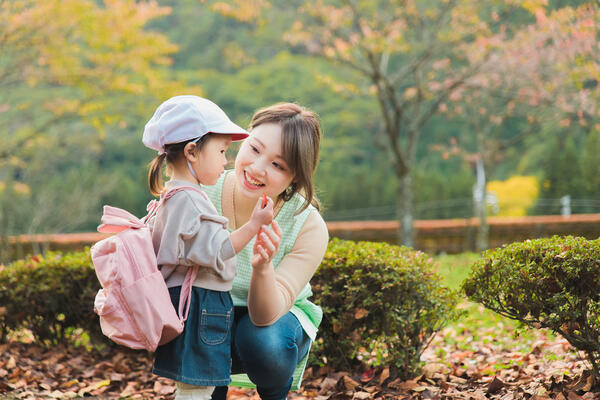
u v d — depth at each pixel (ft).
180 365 7.15
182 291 7.21
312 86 57.00
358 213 65.57
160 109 7.72
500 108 45.42
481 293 10.59
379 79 36.11
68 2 32.83
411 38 38.65
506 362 13.23
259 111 8.27
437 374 11.96
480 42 34.96
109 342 14.29
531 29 32.42
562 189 60.70
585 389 9.78
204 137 7.59
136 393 11.94
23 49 34.86
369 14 37.68
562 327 10.37
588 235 41.01
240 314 8.54
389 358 11.75
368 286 11.99
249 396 11.69
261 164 7.89
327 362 12.42
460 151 49.60
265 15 39.78
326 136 65.10
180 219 7.19
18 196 47.60
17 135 43.73
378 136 42.45
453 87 36.78
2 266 14.51
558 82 34.09
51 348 14.38
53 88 49.44
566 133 64.64
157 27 74.90
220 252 7.10
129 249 7.06
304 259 8.37
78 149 56.34
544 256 9.84
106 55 35.94
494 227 42.45
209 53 66.90
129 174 75.00
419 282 11.54
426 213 63.41
